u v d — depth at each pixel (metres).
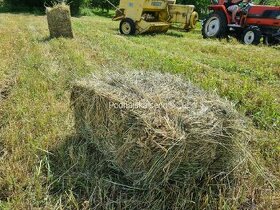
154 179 3.63
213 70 8.88
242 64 10.03
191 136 3.48
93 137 4.33
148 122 3.60
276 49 12.89
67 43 11.59
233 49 12.24
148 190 3.77
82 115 4.47
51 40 12.16
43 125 5.12
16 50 10.27
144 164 3.62
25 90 6.56
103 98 4.00
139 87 4.23
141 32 15.43
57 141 4.76
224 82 7.76
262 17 13.87
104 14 33.75
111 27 18.38
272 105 6.34
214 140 3.52
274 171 4.36
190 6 16.11
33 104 5.95
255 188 3.96
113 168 4.16
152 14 16.50
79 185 3.97
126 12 15.59
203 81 7.48
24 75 7.46
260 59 10.57
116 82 4.44
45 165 4.26
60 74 7.71
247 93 7.14
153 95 4.00
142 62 9.07
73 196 3.70
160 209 3.65
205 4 31.97
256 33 13.61
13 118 5.46
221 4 14.92
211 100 4.01
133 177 3.84
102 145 4.19
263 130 5.49
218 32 14.87
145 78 4.62
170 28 16.77
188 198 3.62
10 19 20.52
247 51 12.02
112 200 3.76
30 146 4.59
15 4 29.47
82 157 4.28
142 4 15.12
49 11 12.73
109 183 3.96
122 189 3.91
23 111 5.59
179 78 4.83
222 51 11.84
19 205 3.59
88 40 12.59
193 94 4.18
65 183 4.00
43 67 8.22
